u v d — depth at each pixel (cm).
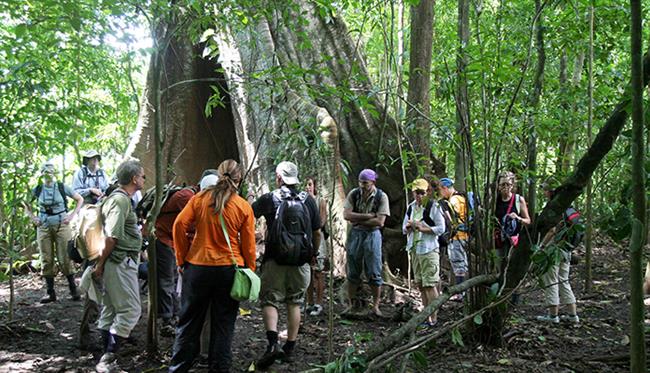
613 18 787
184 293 433
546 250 466
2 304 742
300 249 495
